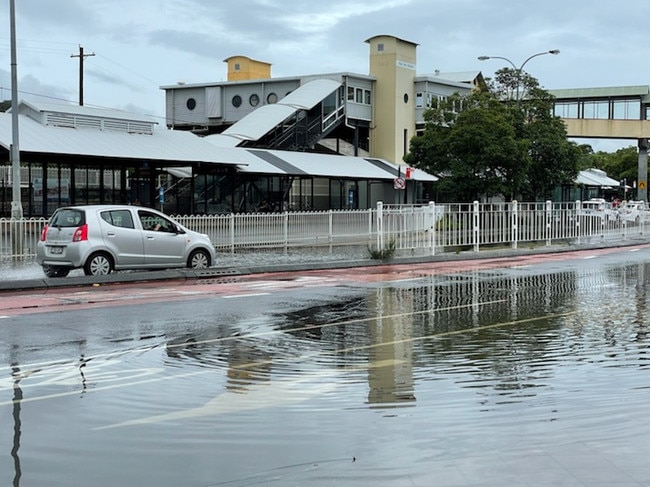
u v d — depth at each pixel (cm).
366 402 681
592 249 2859
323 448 554
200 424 615
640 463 515
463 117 4056
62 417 638
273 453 543
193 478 496
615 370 807
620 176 9062
